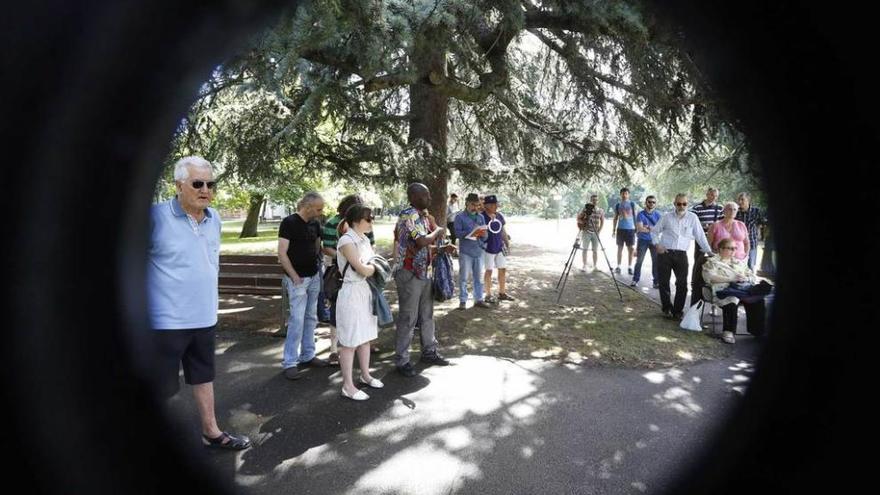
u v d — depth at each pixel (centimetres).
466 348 507
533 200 1066
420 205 432
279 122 683
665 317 641
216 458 284
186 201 267
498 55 603
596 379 418
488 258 723
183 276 267
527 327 588
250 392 389
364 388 399
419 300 449
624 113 768
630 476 265
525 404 364
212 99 627
